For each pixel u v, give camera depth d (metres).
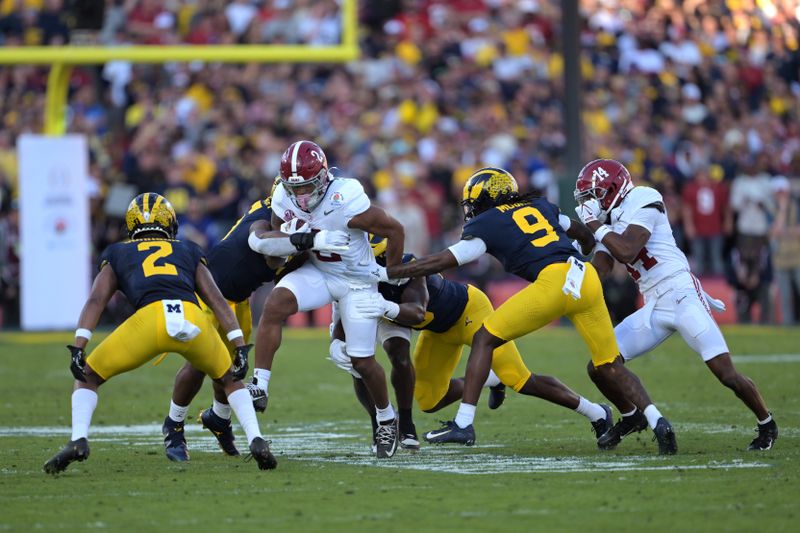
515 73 79.25
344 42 60.00
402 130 72.88
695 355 48.56
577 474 21.70
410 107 75.44
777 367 42.75
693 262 63.31
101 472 22.62
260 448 22.23
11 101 72.62
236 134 71.81
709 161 69.88
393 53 79.06
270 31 59.94
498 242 24.91
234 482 21.20
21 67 73.44
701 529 16.91
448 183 68.44
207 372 22.73
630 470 22.08
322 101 75.00
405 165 68.38
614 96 78.12
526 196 25.80
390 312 24.56
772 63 83.56
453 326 26.48
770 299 62.44
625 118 77.06
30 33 58.91
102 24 59.12
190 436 29.22
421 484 20.78
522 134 73.56
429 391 27.31
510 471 22.20
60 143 58.09
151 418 32.53
